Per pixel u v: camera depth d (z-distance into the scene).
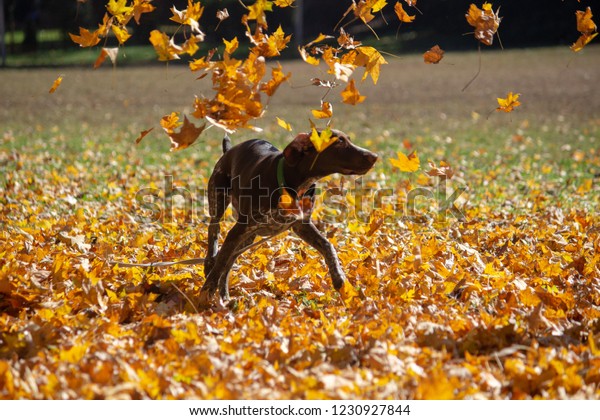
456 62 57.50
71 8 80.25
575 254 9.87
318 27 78.25
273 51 7.21
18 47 80.69
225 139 9.48
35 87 48.50
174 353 6.21
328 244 7.97
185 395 5.41
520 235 10.88
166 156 21.84
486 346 6.46
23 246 9.69
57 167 19.30
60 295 7.80
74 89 47.06
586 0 66.12
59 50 77.94
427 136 26.48
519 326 6.77
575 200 14.49
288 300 8.15
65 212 13.21
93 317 7.51
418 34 72.25
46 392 5.36
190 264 9.03
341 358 6.13
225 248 7.95
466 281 8.34
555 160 20.84
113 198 14.60
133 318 7.56
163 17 43.41
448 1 72.75
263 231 8.01
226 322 7.13
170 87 46.84
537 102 36.25
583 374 5.79
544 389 5.61
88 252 9.76
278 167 7.62
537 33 69.12
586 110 33.12
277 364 5.93
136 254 9.80
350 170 7.41
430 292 8.10
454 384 5.47
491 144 24.41
